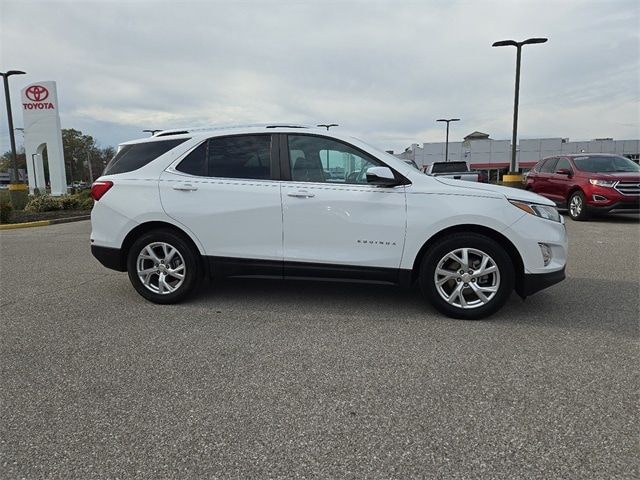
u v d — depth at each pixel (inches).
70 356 133.3
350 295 193.6
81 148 3452.3
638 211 434.0
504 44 661.3
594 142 2118.6
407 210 159.8
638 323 156.3
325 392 111.2
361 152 165.9
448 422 98.0
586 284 207.5
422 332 149.6
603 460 85.1
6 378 120.0
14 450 89.7
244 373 121.6
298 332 150.6
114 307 179.6
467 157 2177.7
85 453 88.7
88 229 477.7
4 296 197.3
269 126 175.9
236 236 171.9
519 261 158.1
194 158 177.8
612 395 108.0
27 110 1114.7
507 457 86.4
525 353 132.2
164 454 88.3
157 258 180.5
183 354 134.0
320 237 165.8
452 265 161.5
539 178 529.0
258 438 93.1
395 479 80.9
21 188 762.2
